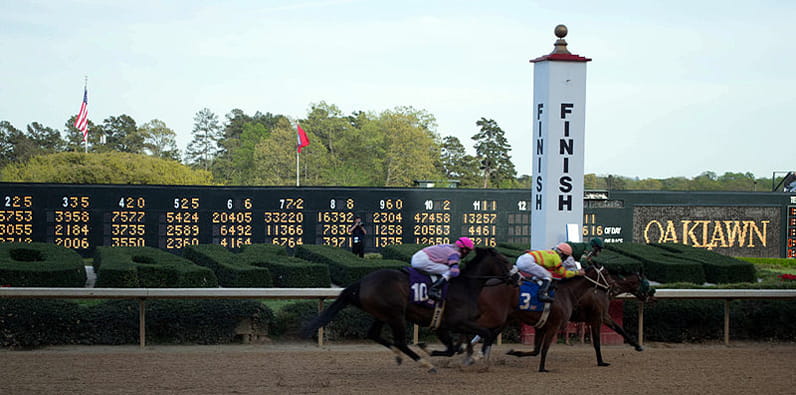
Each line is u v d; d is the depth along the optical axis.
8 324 9.79
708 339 11.52
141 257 16.23
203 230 20.25
